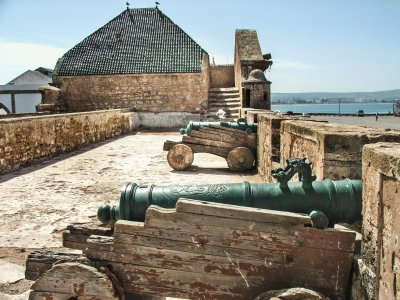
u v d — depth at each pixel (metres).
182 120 23.55
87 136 15.34
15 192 7.69
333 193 3.41
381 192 2.67
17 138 10.15
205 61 23.48
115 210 3.65
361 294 2.92
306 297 2.91
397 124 15.84
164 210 3.26
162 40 25.41
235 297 3.22
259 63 19.03
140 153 13.16
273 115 8.29
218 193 3.52
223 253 3.19
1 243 5.07
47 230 5.54
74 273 3.23
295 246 3.12
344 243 3.08
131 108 23.64
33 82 35.91
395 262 2.47
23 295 3.88
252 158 9.76
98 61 24.67
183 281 3.26
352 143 4.09
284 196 3.44
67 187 8.13
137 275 3.31
